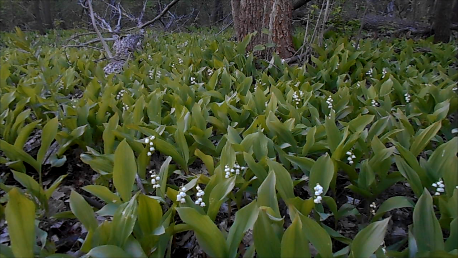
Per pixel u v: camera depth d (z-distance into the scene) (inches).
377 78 203.9
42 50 343.0
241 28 263.9
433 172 86.9
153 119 130.0
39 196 87.6
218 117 136.9
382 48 286.0
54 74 211.0
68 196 113.1
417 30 386.9
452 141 87.1
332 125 98.7
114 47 291.0
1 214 81.0
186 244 91.9
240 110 140.4
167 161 90.0
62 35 572.7
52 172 125.5
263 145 98.2
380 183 92.2
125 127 116.6
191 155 116.1
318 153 110.3
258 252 61.1
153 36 369.7
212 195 75.4
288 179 81.0
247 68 222.8
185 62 235.5
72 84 199.6
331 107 145.3
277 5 235.3
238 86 170.1
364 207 102.6
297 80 192.5
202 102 142.6
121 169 77.7
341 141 89.3
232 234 66.4
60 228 97.3
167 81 171.5
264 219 62.6
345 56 213.3
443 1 344.5
